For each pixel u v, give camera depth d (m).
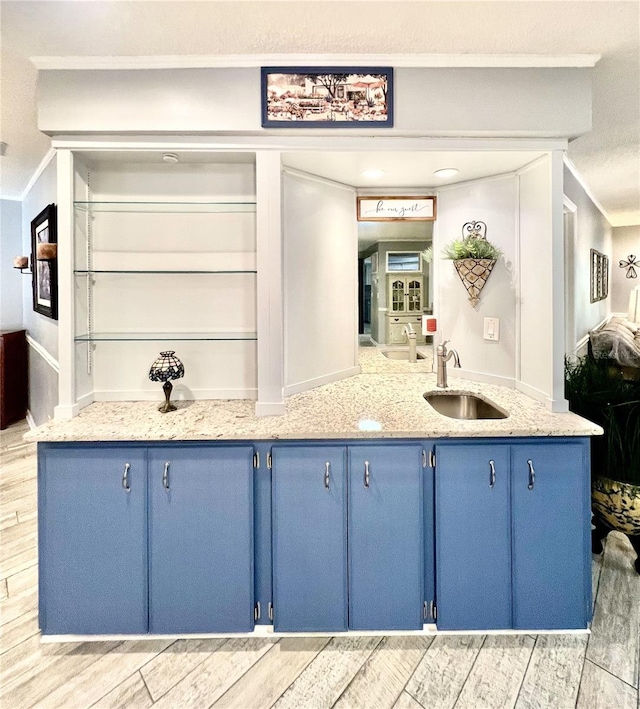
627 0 1.34
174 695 1.39
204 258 2.07
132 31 1.49
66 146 1.74
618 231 5.32
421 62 1.68
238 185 2.04
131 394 2.07
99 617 1.60
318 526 1.59
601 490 2.01
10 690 1.41
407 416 1.75
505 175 2.12
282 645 1.60
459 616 1.61
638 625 1.67
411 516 1.59
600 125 2.35
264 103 1.67
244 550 1.60
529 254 2.00
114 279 2.04
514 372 2.15
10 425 4.10
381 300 2.47
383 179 2.24
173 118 1.67
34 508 2.59
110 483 1.58
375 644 1.60
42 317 3.42
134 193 2.02
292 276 2.07
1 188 3.80
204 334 2.09
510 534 1.60
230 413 1.84
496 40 1.56
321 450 1.58
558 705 1.35
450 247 2.29
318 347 2.25
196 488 1.59
